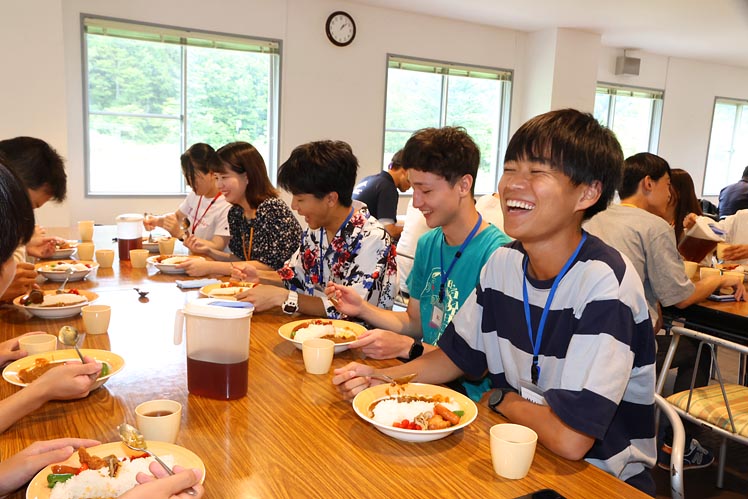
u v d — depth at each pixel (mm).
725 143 10102
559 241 1182
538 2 6160
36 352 1408
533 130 1126
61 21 4648
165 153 5820
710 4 6031
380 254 2025
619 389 1076
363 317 1837
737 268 3279
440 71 7219
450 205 1711
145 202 5734
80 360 1350
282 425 1128
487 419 1191
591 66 7559
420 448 1056
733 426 2053
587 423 1035
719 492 2527
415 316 1929
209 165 3365
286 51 6148
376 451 1038
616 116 8953
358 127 6715
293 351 1568
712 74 9570
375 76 6723
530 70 7707
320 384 1344
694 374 2176
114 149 5570
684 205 3412
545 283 1217
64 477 869
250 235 2904
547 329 1215
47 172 1973
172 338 1636
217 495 885
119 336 1640
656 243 2469
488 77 7578
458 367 1410
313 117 6414
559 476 986
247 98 6125
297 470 965
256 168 2896
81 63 5246
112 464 901
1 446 1024
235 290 2115
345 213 2057
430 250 1884
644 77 8969
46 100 4672
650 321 1171
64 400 1213
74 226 5410
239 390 1246
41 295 1801
